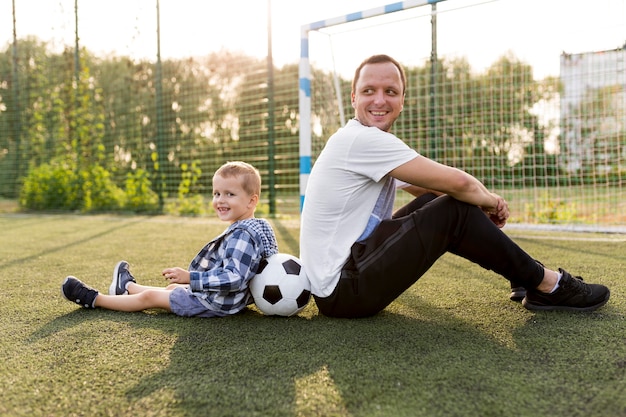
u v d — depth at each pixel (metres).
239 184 1.86
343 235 1.68
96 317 1.86
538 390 1.17
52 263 3.13
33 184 8.10
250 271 1.78
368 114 1.75
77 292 1.94
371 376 1.26
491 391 1.17
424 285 2.34
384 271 1.62
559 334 1.58
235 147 7.86
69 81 8.22
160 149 7.73
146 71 8.34
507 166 5.62
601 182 5.43
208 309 1.82
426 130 5.55
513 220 5.34
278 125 7.53
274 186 6.56
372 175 1.62
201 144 8.53
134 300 1.91
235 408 1.10
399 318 1.78
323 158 1.69
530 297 1.84
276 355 1.42
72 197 7.88
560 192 5.53
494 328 1.65
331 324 1.72
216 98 8.63
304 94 4.39
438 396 1.15
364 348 1.47
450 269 2.74
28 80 8.98
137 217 6.69
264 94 7.05
